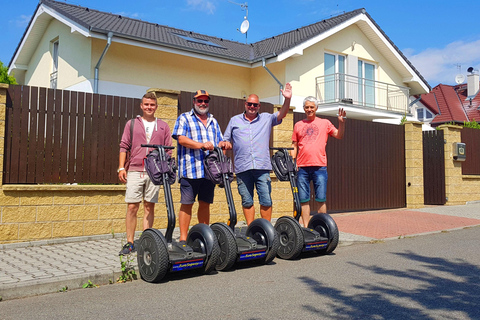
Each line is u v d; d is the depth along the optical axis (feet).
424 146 39.68
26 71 54.03
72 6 44.73
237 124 17.83
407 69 57.21
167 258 13.76
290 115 28.12
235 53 47.37
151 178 14.74
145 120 17.72
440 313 11.05
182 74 43.27
